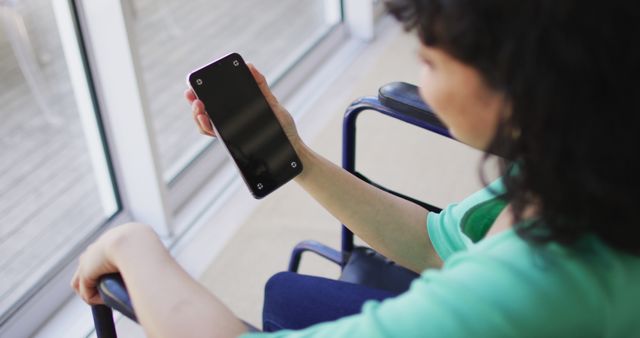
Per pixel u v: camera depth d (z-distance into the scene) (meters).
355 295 0.84
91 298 0.74
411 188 1.91
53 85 1.80
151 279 0.63
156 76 2.16
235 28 2.43
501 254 0.47
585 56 0.40
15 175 1.76
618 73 0.41
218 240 1.73
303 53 2.40
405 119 0.99
